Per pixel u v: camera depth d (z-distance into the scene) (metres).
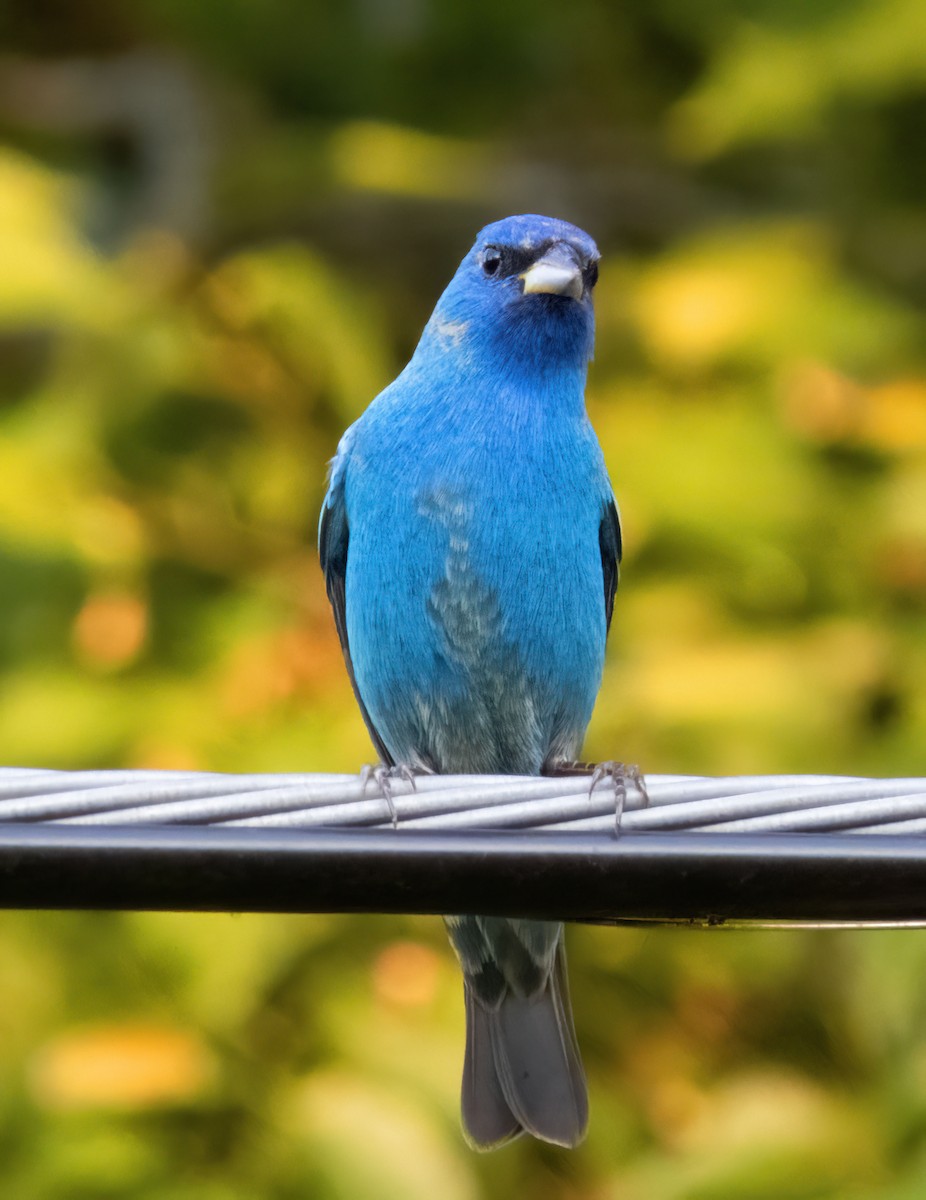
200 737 10.83
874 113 13.91
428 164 14.37
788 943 11.44
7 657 11.43
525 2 15.16
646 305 12.48
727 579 11.80
